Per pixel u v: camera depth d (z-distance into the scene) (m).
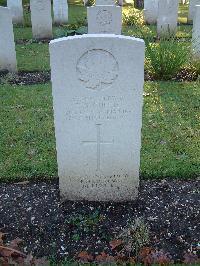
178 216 1.43
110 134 1.38
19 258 1.25
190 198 1.51
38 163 1.71
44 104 2.31
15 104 2.31
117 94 1.31
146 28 4.48
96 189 1.48
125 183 1.47
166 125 2.04
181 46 2.68
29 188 1.58
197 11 2.77
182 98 2.38
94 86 1.29
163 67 2.64
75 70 1.26
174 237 1.34
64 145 1.39
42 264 1.22
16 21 4.80
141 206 1.48
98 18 3.32
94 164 1.43
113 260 1.24
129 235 1.33
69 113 1.33
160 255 1.25
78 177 1.46
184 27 4.48
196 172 1.64
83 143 1.39
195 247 1.30
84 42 1.22
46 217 1.43
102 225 1.39
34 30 4.03
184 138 1.91
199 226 1.38
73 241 1.34
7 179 1.63
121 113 1.34
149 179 1.62
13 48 2.84
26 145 1.86
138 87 1.29
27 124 2.06
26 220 1.42
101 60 1.25
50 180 1.63
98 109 1.33
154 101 2.34
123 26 4.55
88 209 1.47
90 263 1.24
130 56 1.24
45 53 3.45
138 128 1.36
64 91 1.29
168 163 1.69
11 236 1.36
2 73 2.91
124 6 6.55
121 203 1.49
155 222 1.40
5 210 1.47
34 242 1.34
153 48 2.76
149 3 4.70
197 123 2.06
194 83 2.63
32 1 3.91
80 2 7.17
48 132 1.98
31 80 2.78
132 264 1.22
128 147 1.40
